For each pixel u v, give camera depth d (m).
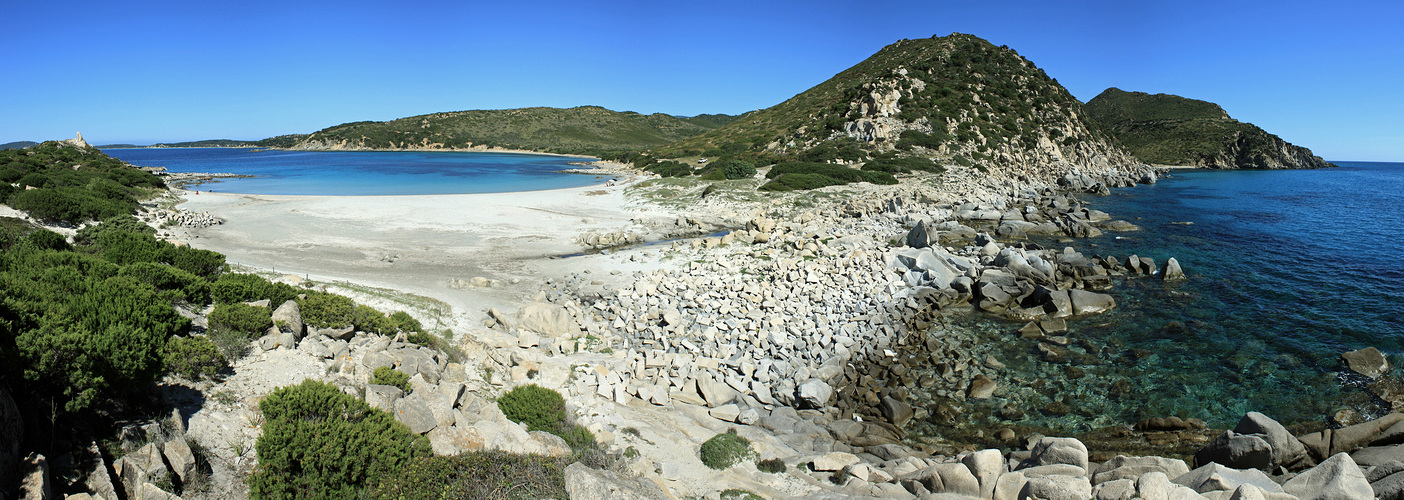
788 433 14.61
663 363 17.62
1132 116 190.12
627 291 24.92
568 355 18.05
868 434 14.86
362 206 47.81
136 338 10.72
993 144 82.75
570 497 9.36
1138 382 17.80
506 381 14.97
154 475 8.80
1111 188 81.06
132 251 21.84
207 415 10.89
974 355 20.03
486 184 73.88
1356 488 9.84
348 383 13.00
